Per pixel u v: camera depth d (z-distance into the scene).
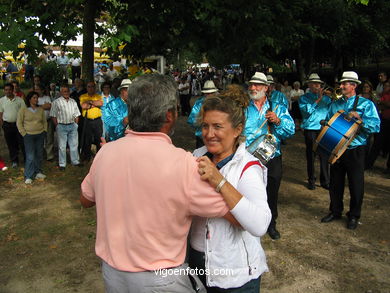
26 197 6.23
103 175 1.79
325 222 5.11
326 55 20.16
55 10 6.60
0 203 5.97
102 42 6.29
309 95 6.38
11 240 4.67
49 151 8.47
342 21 13.95
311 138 6.32
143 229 1.71
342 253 4.29
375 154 7.62
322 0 13.07
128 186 1.72
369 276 3.83
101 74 15.12
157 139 1.79
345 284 3.69
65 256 4.28
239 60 8.06
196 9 7.50
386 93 7.48
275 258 4.18
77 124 7.96
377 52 19.81
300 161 8.39
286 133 4.34
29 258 4.24
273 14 7.69
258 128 4.27
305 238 4.64
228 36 7.73
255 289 2.04
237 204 1.71
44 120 7.04
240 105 2.11
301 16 13.04
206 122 2.03
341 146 4.57
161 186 1.68
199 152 2.28
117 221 1.76
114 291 1.80
